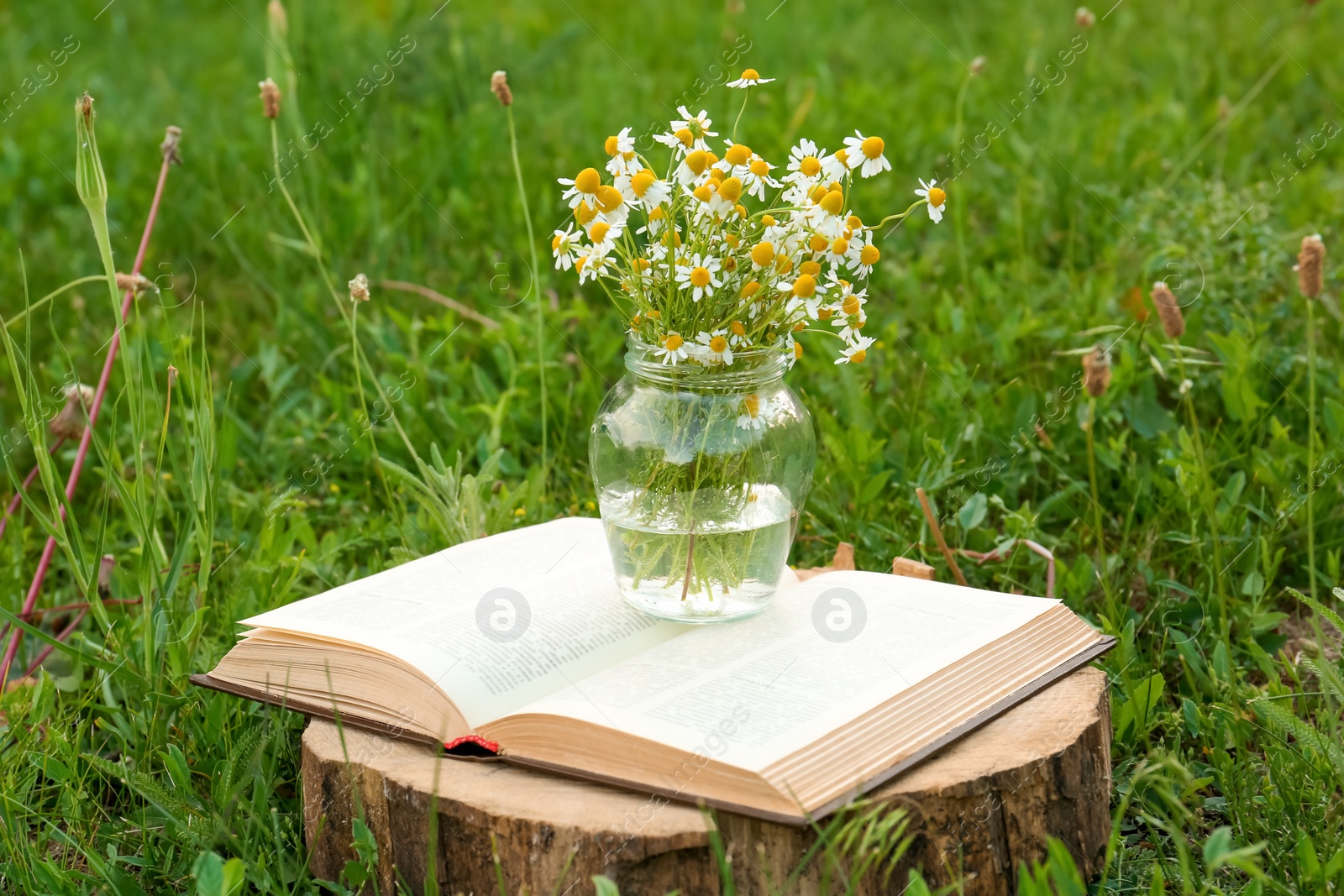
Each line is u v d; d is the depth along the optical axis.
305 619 1.67
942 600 1.72
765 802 1.30
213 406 2.10
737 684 1.48
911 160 4.44
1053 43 5.33
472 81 4.93
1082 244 3.79
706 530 1.61
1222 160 4.04
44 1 6.66
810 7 6.42
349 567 2.61
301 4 4.67
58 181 4.76
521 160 4.46
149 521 2.10
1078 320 3.10
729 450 1.59
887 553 2.46
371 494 2.83
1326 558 2.44
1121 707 1.91
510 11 6.46
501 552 1.92
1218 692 2.02
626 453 1.61
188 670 2.04
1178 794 1.78
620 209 1.56
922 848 1.40
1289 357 2.85
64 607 2.17
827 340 3.15
